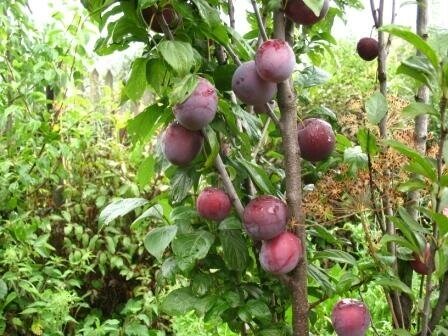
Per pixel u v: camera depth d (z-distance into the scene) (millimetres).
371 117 686
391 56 2383
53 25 1812
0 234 1610
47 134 1683
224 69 754
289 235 682
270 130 950
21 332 1680
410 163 696
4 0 1722
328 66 2246
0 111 1634
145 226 1871
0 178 1617
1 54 1721
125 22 727
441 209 667
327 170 891
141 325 1677
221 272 830
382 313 1517
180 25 724
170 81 723
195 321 1634
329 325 1063
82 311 1925
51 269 1652
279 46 649
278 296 839
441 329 688
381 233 779
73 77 1920
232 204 752
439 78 624
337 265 1064
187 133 708
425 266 767
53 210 1886
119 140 2119
